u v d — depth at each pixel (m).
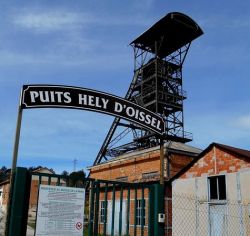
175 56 31.61
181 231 17.77
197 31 29.80
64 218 5.70
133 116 7.15
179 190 18.50
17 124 5.96
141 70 31.28
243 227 15.12
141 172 23.77
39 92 6.25
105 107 6.85
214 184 17.08
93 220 6.13
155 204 6.97
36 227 5.49
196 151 23.36
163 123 7.52
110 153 32.19
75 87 6.59
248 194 15.25
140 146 29.20
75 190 5.89
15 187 5.66
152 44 31.86
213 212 16.56
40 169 36.69
